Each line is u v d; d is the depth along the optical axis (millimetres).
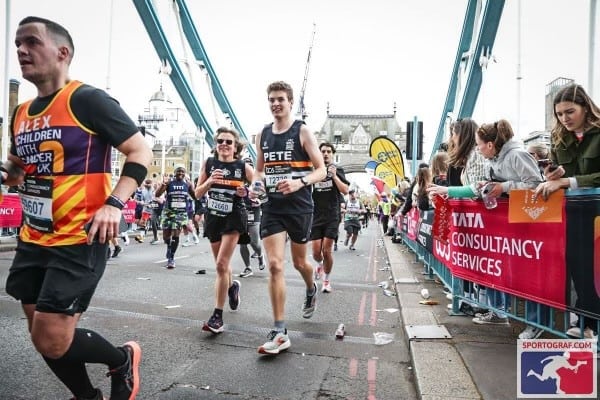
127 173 1878
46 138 1847
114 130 1877
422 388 2449
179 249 11156
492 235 3422
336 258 10172
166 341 3551
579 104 2756
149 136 35000
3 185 2008
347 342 3635
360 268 8430
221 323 3795
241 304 4996
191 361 3105
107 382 2676
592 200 2410
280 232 3420
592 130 2754
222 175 4016
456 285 4125
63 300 1763
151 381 2734
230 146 4117
